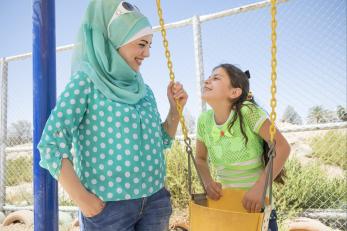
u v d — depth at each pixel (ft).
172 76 6.21
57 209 6.56
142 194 5.26
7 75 18.20
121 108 5.35
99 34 5.65
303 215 13.03
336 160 19.29
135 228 5.66
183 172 15.43
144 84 6.20
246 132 6.66
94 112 5.31
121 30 5.65
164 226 5.67
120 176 5.13
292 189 14.61
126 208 5.14
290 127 12.26
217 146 7.03
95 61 5.60
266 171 5.29
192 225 5.70
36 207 6.39
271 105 5.36
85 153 5.28
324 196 15.37
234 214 5.13
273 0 5.35
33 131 6.54
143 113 5.68
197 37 13.23
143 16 5.91
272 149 5.29
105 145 5.21
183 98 6.45
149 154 5.50
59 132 5.00
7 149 18.07
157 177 5.58
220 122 7.15
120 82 5.69
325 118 15.31
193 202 6.11
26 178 24.67
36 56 6.61
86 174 5.21
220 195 6.60
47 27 6.65
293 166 16.33
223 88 6.93
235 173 6.86
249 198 5.89
